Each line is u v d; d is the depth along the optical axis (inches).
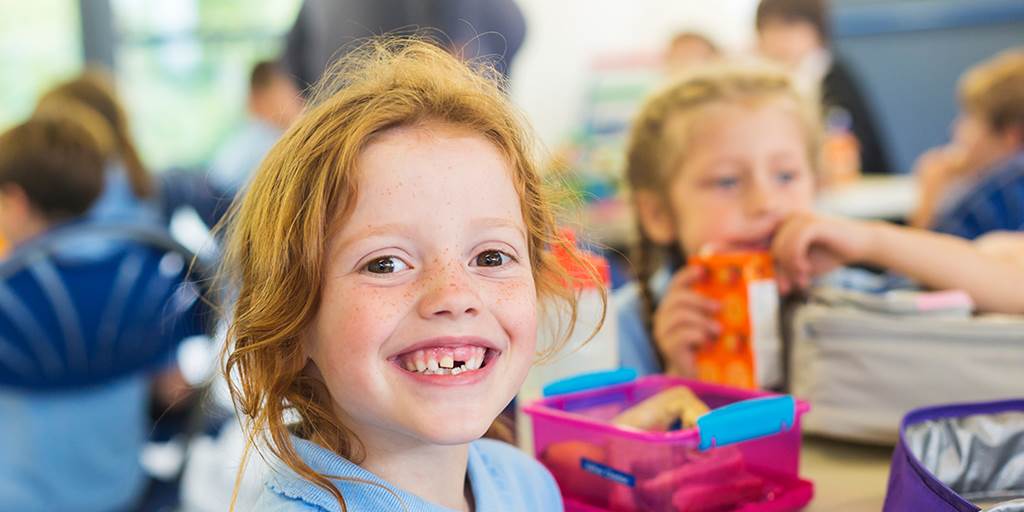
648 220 48.1
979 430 28.7
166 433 70.7
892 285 48.4
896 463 26.4
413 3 58.2
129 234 58.7
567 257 31.0
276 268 23.4
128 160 76.5
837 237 41.1
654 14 155.6
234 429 74.4
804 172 46.3
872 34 162.6
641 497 28.4
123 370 60.5
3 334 56.2
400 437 23.9
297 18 68.9
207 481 68.0
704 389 33.4
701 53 114.7
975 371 33.8
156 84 156.2
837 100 126.0
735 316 38.3
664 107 47.4
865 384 35.4
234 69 155.7
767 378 38.2
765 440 30.1
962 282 41.0
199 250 34.3
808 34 116.0
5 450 56.7
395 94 24.4
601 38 155.6
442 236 22.6
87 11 150.9
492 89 26.9
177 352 64.2
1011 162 78.0
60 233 57.9
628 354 40.9
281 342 23.7
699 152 45.4
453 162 23.2
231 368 24.4
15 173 62.7
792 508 29.6
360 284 22.3
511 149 24.8
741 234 44.4
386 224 22.5
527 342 23.6
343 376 22.3
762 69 49.3
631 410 31.8
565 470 30.8
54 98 77.7
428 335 21.9
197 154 157.6
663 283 47.0
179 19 154.8
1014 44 156.1
